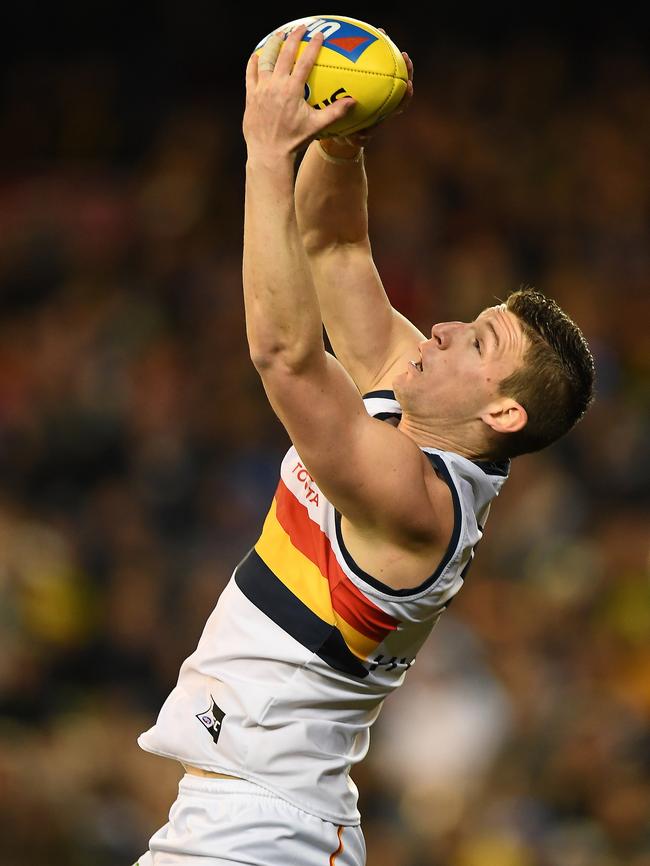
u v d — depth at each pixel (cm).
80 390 3750
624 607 2711
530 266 3881
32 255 4353
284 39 995
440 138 4278
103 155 4872
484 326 1091
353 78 984
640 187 4109
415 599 1034
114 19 5194
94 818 1911
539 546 2855
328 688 1059
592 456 3142
